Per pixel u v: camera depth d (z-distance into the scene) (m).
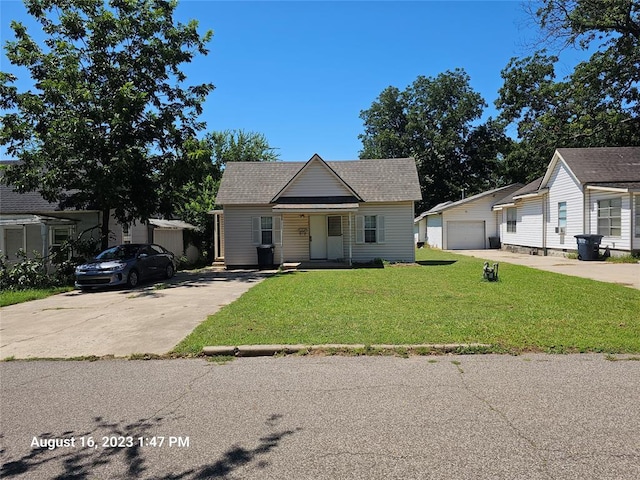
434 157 50.06
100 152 17.19
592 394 4.48
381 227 21.88
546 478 2.99
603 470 3.07
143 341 7.18
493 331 6.90
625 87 27.39
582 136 30.70
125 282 14.65
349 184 22.62
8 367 5.98
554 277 13.80
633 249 18.05
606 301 9.42
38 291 14.30
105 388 5.05
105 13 17.16
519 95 35.72
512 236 29.77
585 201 20.64
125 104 16.22
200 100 19.33
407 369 5.42
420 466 3.18
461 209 33.44
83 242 17.78
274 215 22.08
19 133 16.19
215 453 3.47
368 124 56.56
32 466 3.35
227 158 42.31
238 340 6.66
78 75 16.73
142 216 18.31
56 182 16.80
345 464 3.24
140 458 3.42
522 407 4.19
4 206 19.42
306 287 12.83
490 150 50.69
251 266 21.98
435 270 17.34
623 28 23.03
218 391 4.84
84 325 8.64
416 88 53.47
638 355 5.78
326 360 5.89
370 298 10.46
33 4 17.08
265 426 3.93
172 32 18.45
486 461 3.22
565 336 6.55
